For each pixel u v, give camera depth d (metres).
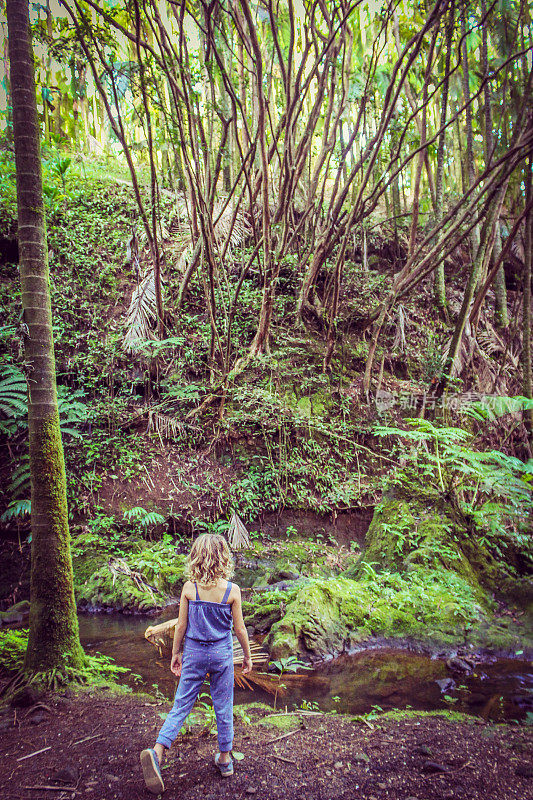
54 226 9.62
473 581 5.47
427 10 7.54
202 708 3.25
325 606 4.80
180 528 7.46
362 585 5.37
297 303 10.11
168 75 6.70
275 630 4.52
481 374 9.79
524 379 7.63
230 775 2.42
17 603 5.86
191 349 9.11
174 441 8.23
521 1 7.66
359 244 11.73
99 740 2.77
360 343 10.36
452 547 5.73
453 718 3.11
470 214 7.61
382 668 4.11
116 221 10.49
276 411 8.57
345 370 9.84
